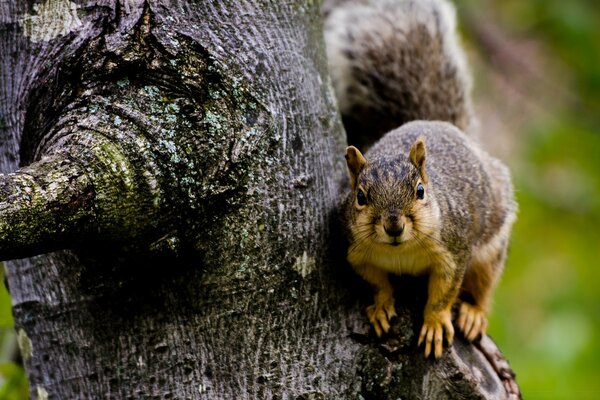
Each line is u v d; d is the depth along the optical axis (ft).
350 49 8.34
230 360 7.63
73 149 7.48
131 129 7.52
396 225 7.73
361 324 7.71
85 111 7.54
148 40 7.56
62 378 7.69
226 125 7.59
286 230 7.64
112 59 7.55
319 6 7.84
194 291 7.62
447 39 8.38
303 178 7.67
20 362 8.16
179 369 7.63
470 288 8.05
